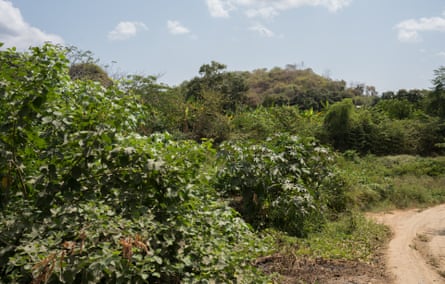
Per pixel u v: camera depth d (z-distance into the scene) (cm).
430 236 786
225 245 385
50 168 318
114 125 349
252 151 730
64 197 312
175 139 1546
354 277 512
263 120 1984
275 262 525
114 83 402
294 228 706
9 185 315
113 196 347
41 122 341
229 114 2266
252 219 703
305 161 800
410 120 2375
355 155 1834
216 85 3130
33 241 286
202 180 383
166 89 1700
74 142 332
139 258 284
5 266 277
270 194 718
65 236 296
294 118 2131
